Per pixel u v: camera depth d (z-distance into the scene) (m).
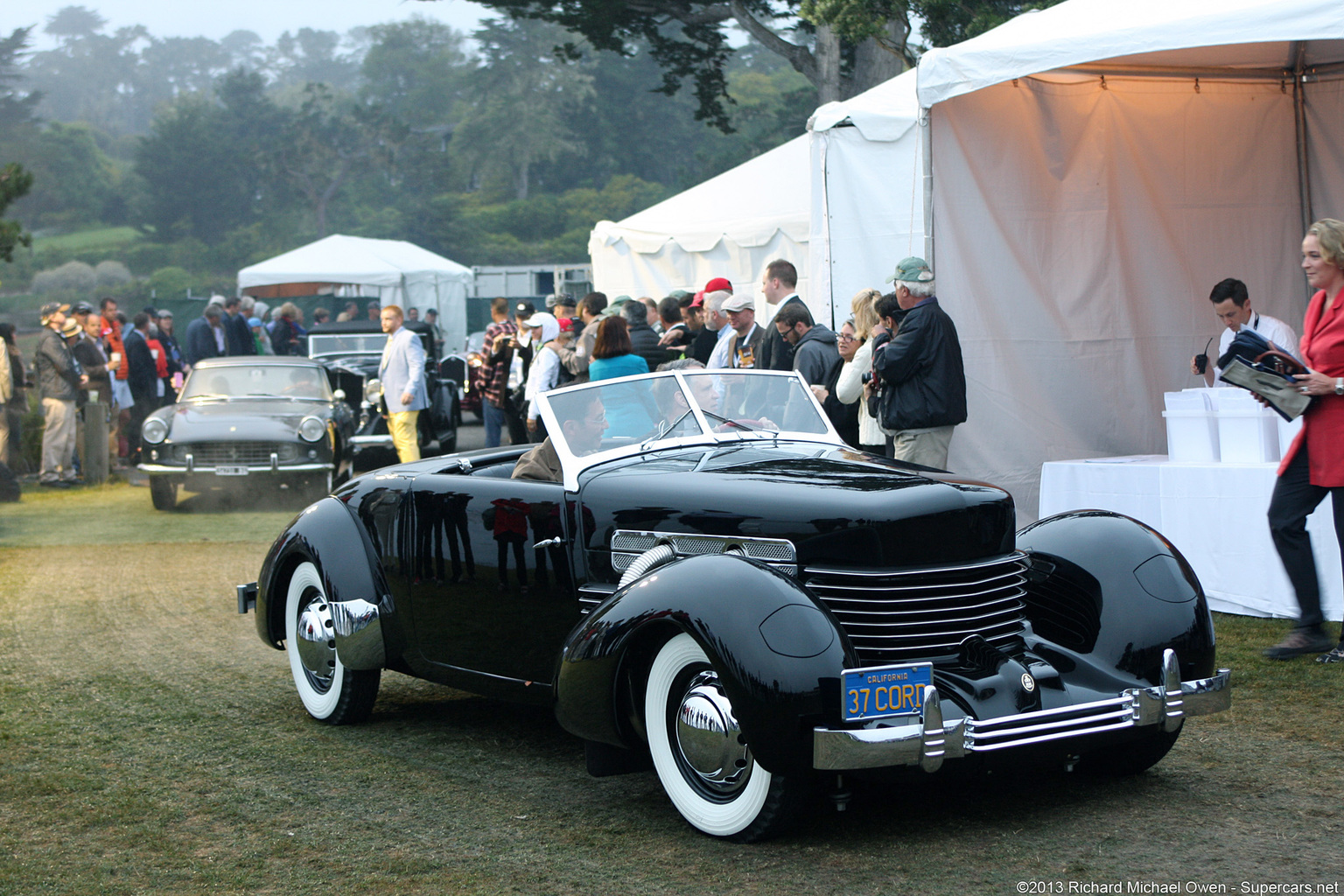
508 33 100.31
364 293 29.94
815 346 7.36
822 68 20.34
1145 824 3.50
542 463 4.45
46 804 3.93
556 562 4.16
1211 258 8.43
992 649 3.61
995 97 7.64
